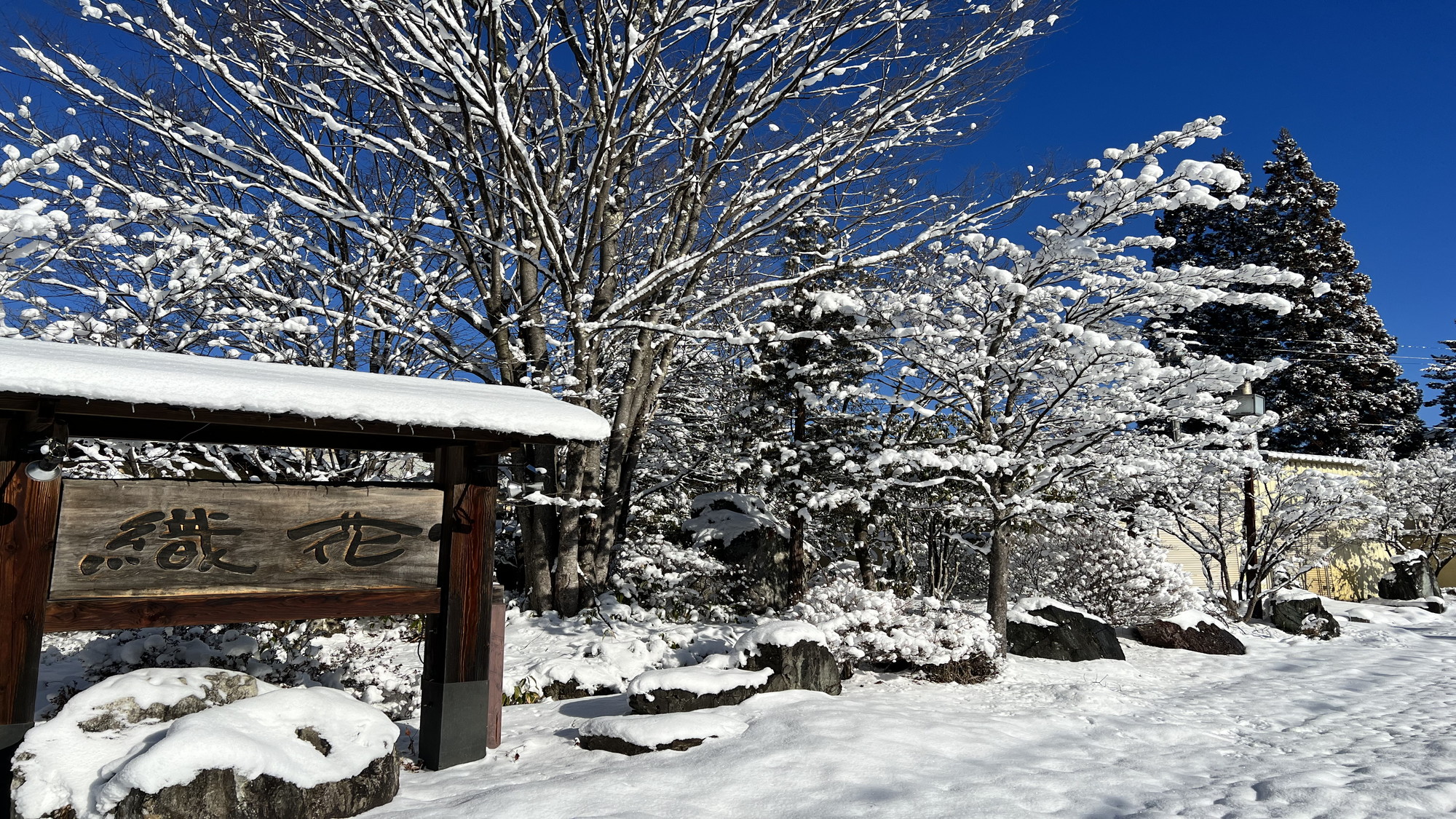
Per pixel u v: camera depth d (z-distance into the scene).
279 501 5.43
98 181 11.48
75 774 4.29
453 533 5.88
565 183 13.04
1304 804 4.70
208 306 10.45
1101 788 5.03
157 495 5.07
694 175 12.81
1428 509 21.59
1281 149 36.84
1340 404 34.50
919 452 10.05
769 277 16.06
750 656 7.61
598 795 4.74
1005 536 10.46
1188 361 10.46
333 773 4.61
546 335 13.53
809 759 5.29
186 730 4.31
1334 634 14.59
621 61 10.69
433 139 12.95
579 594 12.22
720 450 16.12
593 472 12.53
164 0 10.32
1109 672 10.39
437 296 11.96
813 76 11.75
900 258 12.70
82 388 4.30
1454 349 34.97
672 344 13.64
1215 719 7.47
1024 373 10.22
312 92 11.30
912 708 7.13
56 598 4.72
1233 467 13.01
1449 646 12.86
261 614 5.26
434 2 10.07
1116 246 9.61
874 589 14.18
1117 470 10.05
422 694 5.96
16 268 8.23
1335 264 36.03
